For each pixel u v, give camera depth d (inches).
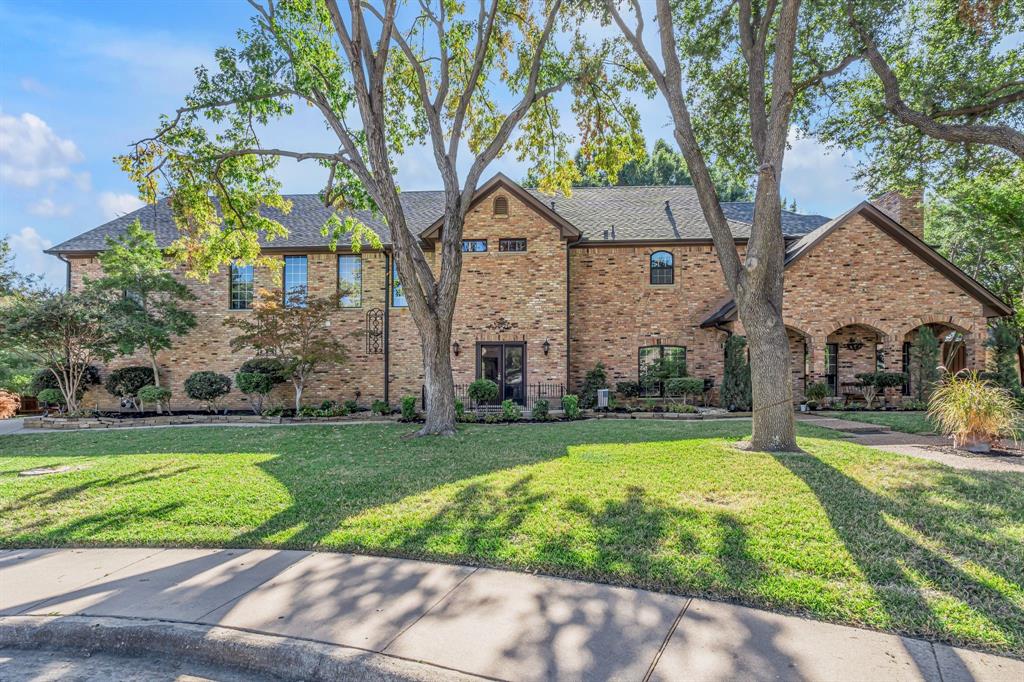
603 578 164.9
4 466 363.9
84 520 236.5
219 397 733.3
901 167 507.2
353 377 741.9
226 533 215.8
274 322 642.2
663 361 716.0
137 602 156.4
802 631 131.2
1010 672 112.1
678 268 750.5
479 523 215.8
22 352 656.4
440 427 462.3
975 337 657.0
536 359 704.4
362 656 123.5
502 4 487.5
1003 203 697.0
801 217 864.9
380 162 432.5
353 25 418.9
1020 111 431.2
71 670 132.8
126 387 705.6
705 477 278.4
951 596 146.8
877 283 669.9
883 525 201.3
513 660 120.2
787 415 358.6
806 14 441.1
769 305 368.8
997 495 237.0
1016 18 397.4
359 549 195.0
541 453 357.4
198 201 503.2
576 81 503.8
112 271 655.8
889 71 387.9
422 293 461.1
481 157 478.0
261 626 139.6
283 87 430.3
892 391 712.4
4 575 179.6
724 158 521.0
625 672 114.4
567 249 720.3
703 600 149.5
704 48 468.8
